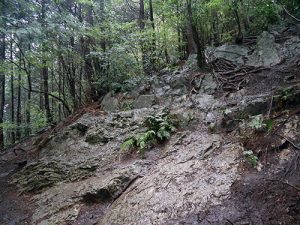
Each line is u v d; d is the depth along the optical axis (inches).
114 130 306.7
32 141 439.5
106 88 415.2
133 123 304.0
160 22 495.5
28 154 382.3
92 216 207.9
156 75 390.9
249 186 167.0
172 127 267.4
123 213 189.5
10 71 458.3
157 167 224.7
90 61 438.9
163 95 340.5
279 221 138.7
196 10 388.2
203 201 169.5
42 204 248.5
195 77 337.7
